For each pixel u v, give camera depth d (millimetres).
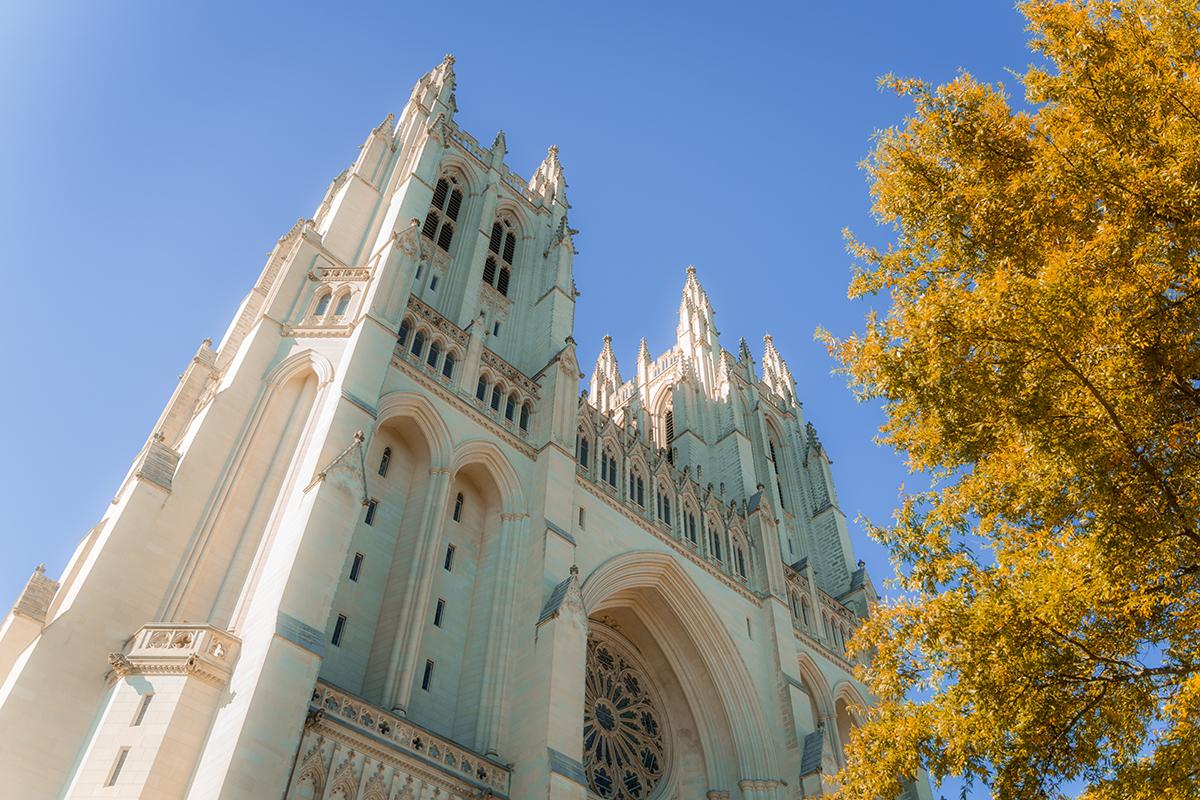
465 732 35906
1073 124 21156
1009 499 21156
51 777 26672
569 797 32500
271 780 25375
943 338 20812
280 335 42219
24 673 27750
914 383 21781
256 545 34656
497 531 43594
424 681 36688
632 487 54500
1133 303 18609
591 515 49000
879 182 25922
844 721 58938
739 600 55531
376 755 29875
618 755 46188
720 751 48719
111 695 27844
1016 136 23906
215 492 35531
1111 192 19906
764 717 50188
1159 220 19250
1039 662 19438
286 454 37938
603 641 49938
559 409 49938
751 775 47219
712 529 58844
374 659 35562
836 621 64500
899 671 23797
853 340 24578
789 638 55469
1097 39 21531
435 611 39250
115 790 25141
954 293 21578
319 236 49375
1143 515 18484
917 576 23000
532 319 59875
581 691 36500
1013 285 19438
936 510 23219
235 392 38781
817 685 57375
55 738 27344
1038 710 19500
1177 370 18500
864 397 23781
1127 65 20594
